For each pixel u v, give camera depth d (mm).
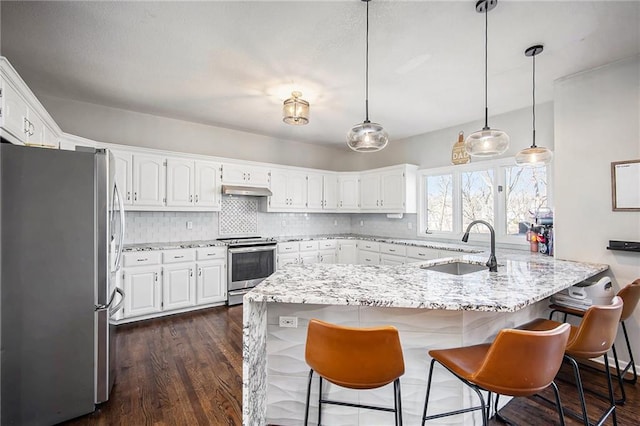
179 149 4180
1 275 1675
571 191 2670
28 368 1733
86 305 1879
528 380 1173
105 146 3416
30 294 1734
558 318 2641
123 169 3527
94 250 1899
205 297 3863
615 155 2434
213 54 2391
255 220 4922
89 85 3006
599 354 1581
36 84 2980
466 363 1380
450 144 4383
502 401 1935
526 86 2955
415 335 1676
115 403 1978
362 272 2064
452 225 4406
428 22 1966
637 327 2369
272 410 1771
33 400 1744
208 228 4434
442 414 1537
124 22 1994
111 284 2061
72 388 1838
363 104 3455
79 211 1854
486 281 1821
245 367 1452
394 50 2311
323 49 2305
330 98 3273
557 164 2764
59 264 1804
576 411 1902
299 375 1758
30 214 1731
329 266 2309
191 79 2844
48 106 3303
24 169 1719
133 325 3318
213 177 4215
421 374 1671
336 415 1736
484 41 2180
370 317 1703
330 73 2693
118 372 2348
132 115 3816
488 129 2125
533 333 1145
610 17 1901
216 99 3354
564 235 2709
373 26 2014
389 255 4633
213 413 1886
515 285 1723
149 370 2379
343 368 1229
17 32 2104
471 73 2684
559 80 2758
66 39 2193
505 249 3662
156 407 1940
